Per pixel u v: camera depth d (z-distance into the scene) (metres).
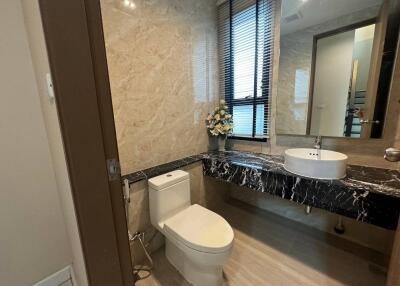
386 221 1.12
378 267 1.45
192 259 1.26
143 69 1.61
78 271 1.14
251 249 1.70
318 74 1.64
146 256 1.66
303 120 1.78
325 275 1.42
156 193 1.47
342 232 1.76
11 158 1.22
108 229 0.70
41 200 1.35
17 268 1.31
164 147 1.86
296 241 1.77
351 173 1.42
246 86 2.13
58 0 0.52
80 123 0.59
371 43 1.39
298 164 1.44
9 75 1.17
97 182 0.65
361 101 1.47
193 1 1.92
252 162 1.81
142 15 1.55
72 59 0.56
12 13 1.14
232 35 2.13
